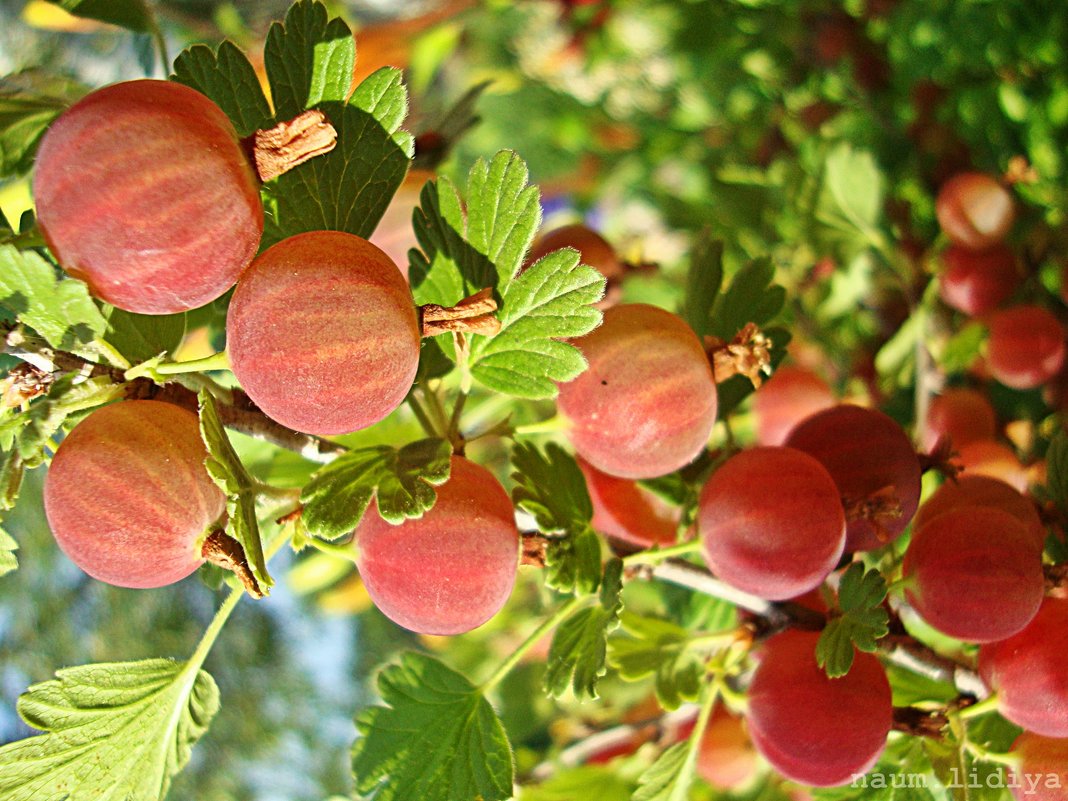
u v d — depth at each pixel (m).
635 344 0.13
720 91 0.34
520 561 0.14
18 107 0.14
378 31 0.35
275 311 0.11
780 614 0.15
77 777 0.13
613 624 0.13
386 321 0.11
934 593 0.14
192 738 0.13
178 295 0.11
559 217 0.38
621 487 0.16
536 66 0.43
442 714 0.15
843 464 0.14
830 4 0.29
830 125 0.30
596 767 0.21
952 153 0.26
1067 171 0.25
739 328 0.17
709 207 0.30
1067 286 0.23
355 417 0.11
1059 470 0.16
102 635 0.47
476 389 0.21
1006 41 0.25
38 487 0.40
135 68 0.24
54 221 0.11
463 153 0.43
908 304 0.26
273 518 0.14
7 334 0.12
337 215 0.13
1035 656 0.13
